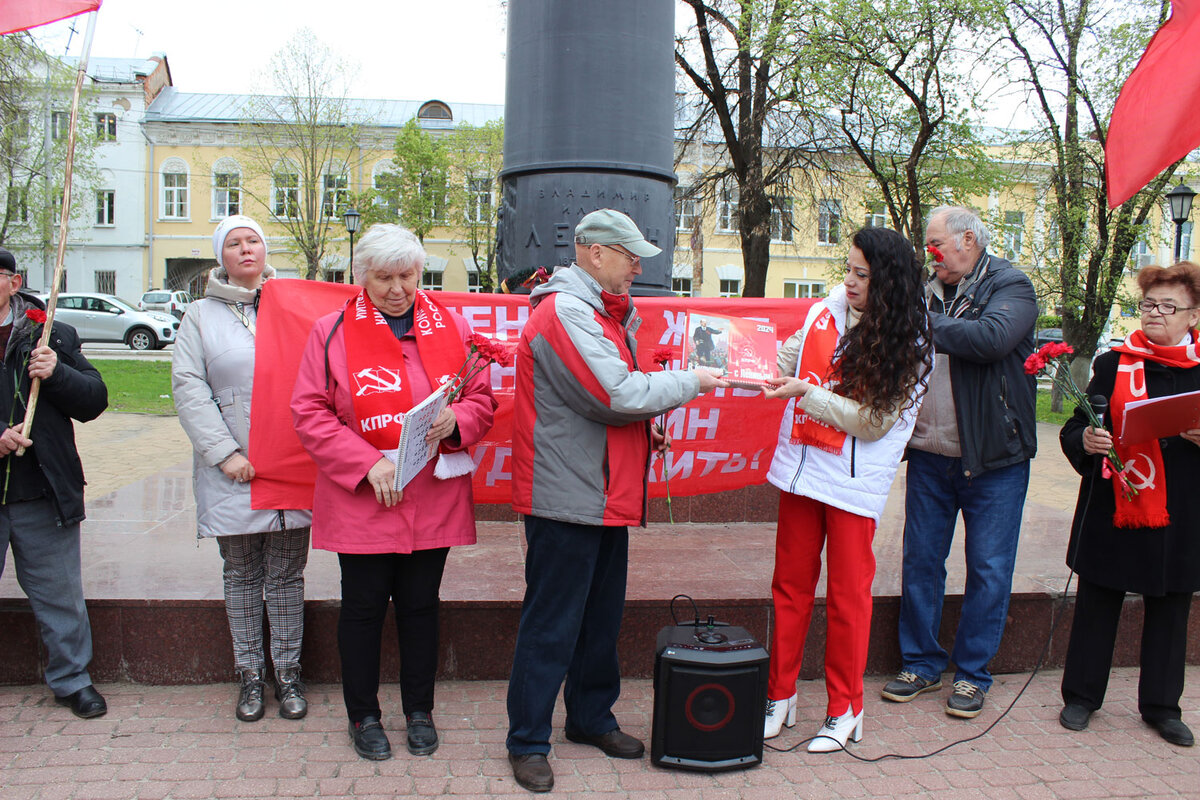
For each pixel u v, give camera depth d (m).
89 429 9.12
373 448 2.63
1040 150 15.27
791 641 3.02
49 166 20.20
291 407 2.71
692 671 2.71
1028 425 3.19
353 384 2.65
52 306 2.82
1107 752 2.97
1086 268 15.09
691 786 2.67
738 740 2.75
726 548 4.35
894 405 2.74
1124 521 2.97
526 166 4.83
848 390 2.77
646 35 4.76
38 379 2.79
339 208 28.25
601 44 4.68
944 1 12.11
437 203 28.83
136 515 4.70
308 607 3.28
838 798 2.62
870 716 3.21
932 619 3.39
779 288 32.75
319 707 3.12
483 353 2.66
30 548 2.90
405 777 2.66
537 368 2.59
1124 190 3.31
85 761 2.69
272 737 2.88
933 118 14.15
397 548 2.64
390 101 37.16
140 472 6.83
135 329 22.98
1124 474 2.98
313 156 28.11
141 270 32.97
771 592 3.32
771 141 15.45
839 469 2.82
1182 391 3.00
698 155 18.50
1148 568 2.96
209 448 2.88
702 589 3.55
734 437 4.08
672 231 5.07
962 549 4.51
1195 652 3.73
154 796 2.51
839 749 2.92
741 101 15.16
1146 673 3.12
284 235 30.55
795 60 12.94
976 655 3.25
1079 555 3.14
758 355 2.87
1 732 2.86
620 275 2.62
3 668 3.22
